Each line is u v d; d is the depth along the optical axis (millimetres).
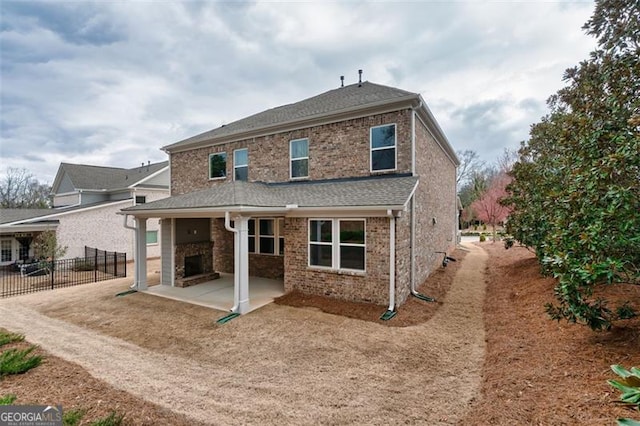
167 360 5504
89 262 17219
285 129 11703
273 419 3729
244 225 8109
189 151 14852
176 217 10562
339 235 8828
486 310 8039
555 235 4895
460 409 3842
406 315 7609
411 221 9328
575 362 4148
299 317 7559
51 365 5211
